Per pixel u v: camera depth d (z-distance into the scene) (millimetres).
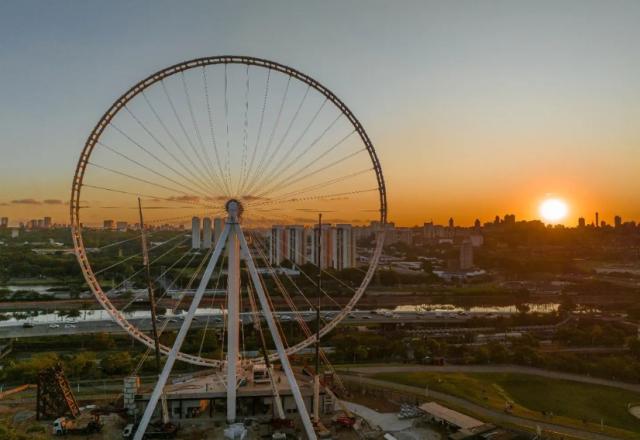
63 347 193125
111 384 144000
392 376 149250
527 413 121875
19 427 108812
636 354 187625
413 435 108625
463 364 168125
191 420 111125
